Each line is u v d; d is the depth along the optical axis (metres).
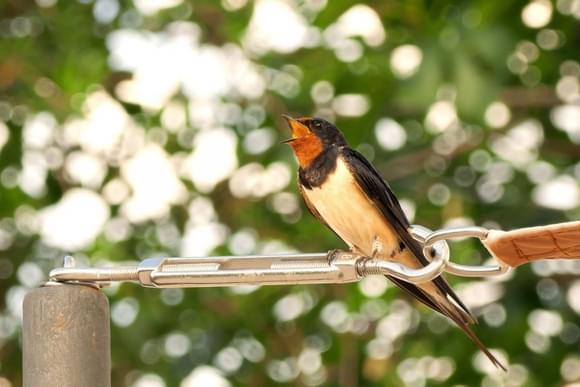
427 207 13.72
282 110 14.31
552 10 13.20
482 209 13.72
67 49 14.15
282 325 14.73
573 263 13.80
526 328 13.46
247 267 5.19
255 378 14.58
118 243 14.91
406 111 13.66
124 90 14.84
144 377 14.31
